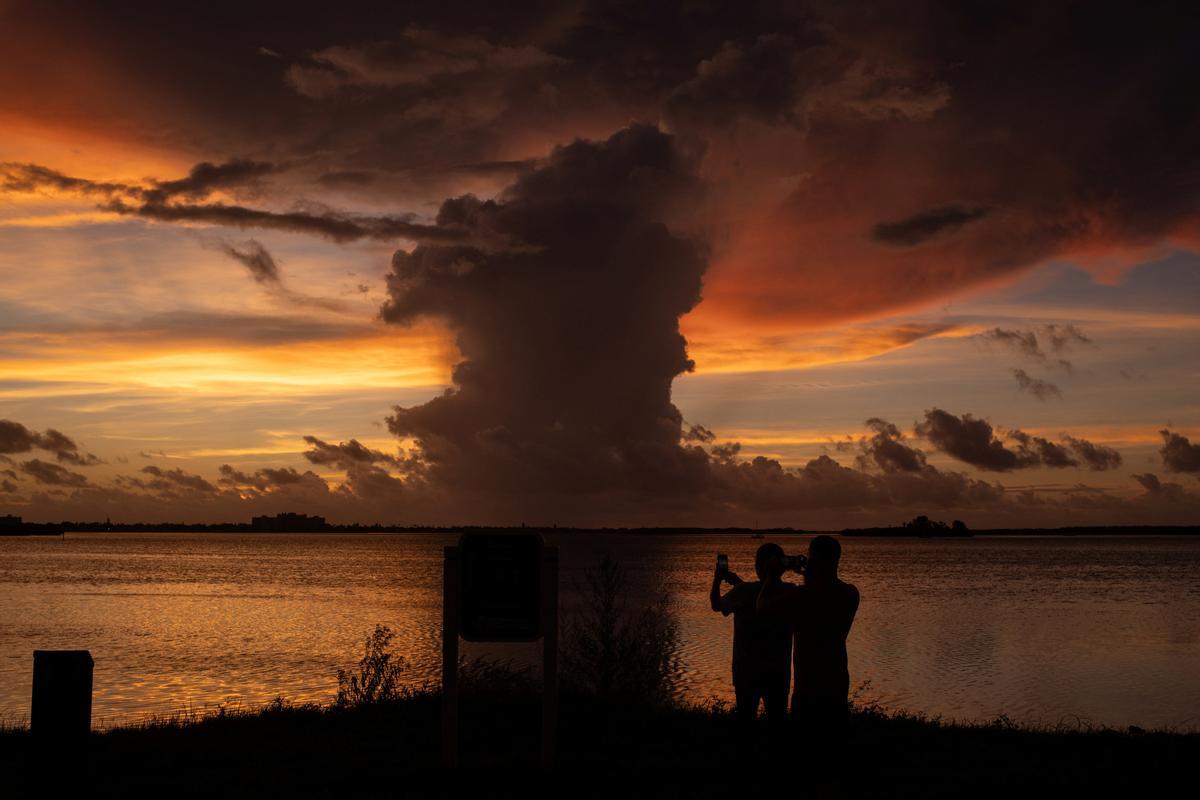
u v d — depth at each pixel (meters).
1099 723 25.58
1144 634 53.34
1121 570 166.00
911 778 9.71
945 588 105.88
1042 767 10.39
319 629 52.28
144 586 98.88
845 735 8.17
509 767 9.69
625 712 13.15
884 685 33.47
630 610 58.53
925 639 50.38
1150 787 9.45
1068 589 103.69
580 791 8.78
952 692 31.89
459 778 9.22
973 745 11.72
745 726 9.95
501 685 14.88
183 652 41.22
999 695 31.31
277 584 103.81
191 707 26.14
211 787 8.93
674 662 34.72
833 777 8.09
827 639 7.95
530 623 9.27
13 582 105.38
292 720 12.67
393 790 8.81
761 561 8.91
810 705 7.90
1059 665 39.59
